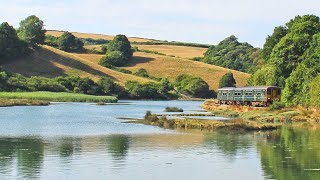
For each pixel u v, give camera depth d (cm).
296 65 12050
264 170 3906
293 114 8912
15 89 16100
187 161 4228
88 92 18488
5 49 19875
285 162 4231
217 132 6412
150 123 7681
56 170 3788
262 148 4975
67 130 6525
